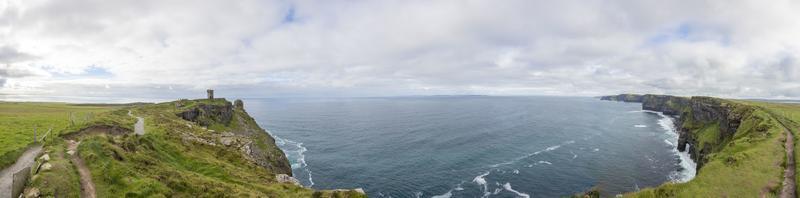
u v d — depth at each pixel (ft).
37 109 347.56
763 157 150.71
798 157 147.33
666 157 353.72
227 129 363.15
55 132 162.61
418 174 291.17
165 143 150.71
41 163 89.20
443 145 413.39
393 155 362.12
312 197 117.70
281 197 117.50
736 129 293.84
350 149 397.19
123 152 111.14
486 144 416.87
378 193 249.14
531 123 646.74
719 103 408.05
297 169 310.65
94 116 224.94
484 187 258.57
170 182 95.14
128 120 225.76
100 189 81.56
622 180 274.57
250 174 147.74
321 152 382.63
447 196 241.55
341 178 284.00
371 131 549.95
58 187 76.18
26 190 74.23
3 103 451.94
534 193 246.88
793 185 122.52
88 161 93.97
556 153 367.45
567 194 245.65
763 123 231.71
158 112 298.56
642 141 448.65
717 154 200.64
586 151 379.14
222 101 444.14
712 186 127.13
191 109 329.52
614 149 391.86
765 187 121.90
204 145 181.06
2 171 99.14
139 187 84.43
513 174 289.12
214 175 132.36
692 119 510.99
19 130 158.51
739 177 131.34
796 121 257.96
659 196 131.85
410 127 595.06
